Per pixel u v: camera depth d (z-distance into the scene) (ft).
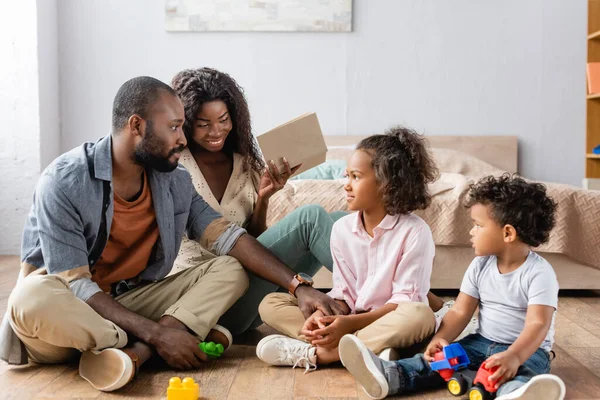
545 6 14.17
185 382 4.70
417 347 5.48
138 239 5.75
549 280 4.86
